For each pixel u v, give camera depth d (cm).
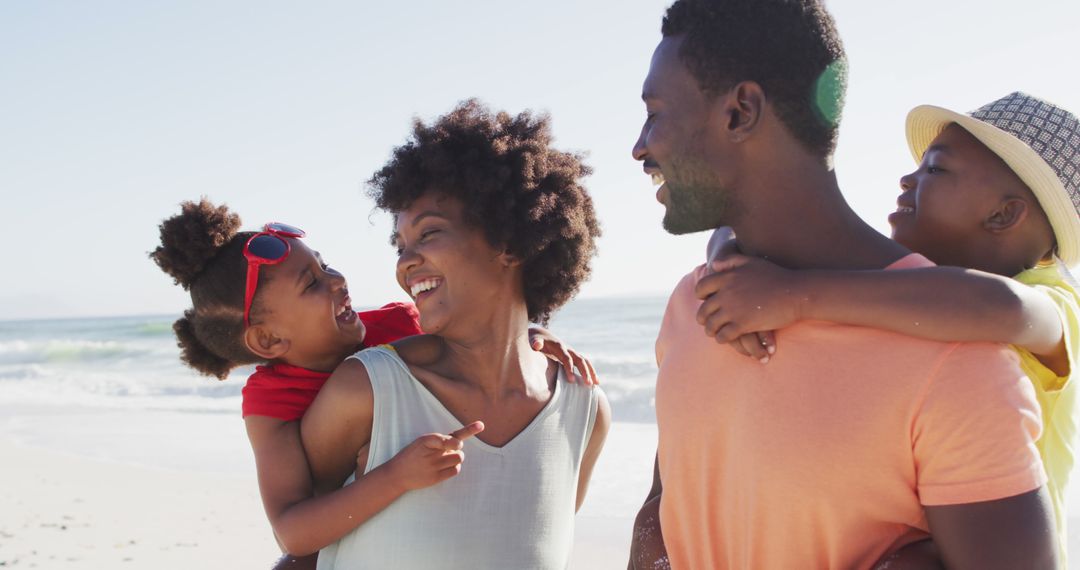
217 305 260
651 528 213
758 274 170
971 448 149
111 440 1207
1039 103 222
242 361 271
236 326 261
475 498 224
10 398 1920
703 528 186
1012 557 145
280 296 257
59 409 1655
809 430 163
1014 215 212
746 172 176
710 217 183
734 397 176
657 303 3491
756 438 170
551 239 241
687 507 189
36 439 1266
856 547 162
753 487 171
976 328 154
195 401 1648
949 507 151
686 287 204
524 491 232
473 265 231
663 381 195
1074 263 218
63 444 1199
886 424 157
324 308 262
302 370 260
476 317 234
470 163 229
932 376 154
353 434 228
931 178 221
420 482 213
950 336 154
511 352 241
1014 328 157
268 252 256
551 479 238
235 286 257
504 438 235
